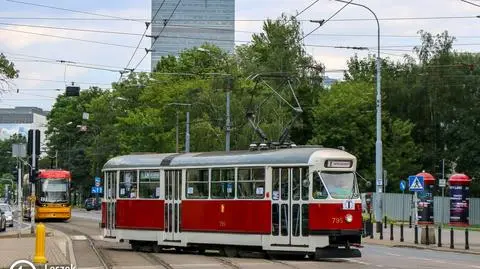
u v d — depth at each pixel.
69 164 116.88
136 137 72.94
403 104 85.00
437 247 32.59
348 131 77.31
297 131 80.06
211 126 63.22
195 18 74.75
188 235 27.38
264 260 24.05
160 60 83.56
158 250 28.78
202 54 79.50
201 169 27.28
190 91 68.62
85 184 118.81
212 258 25.00
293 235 24.39
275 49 77.62
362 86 79.88
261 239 25.17
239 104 63.19
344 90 78.69
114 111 92.06
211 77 71.38
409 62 86.50
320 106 77.81
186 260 23.98
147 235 28.89
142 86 84.56
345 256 23.95
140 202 29.34
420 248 32.62
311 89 79.44
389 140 81.38
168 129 71.88
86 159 112.31
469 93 82.69
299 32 79.62
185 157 28.19
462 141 81.25
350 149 78.69
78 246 31.53
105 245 32.56
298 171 24.52
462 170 80.56
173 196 28.12
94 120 96.25
